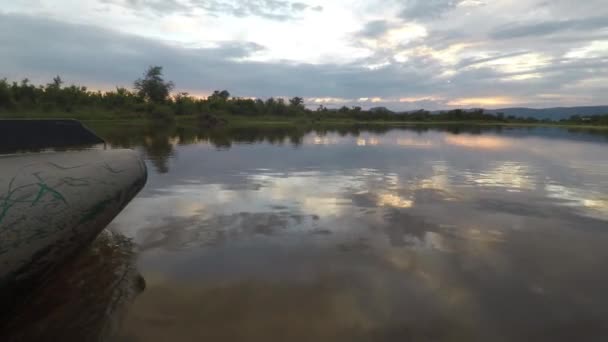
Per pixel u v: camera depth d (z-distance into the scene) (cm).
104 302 309
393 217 568
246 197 682
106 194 373
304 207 619
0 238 249
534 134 3262
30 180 304
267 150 1541
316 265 390
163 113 4588
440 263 400
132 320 285
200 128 3678
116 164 428
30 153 365
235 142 1941
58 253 301
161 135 2439
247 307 307
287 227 514
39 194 297
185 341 263
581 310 311
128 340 262
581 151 1631
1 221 255
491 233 498
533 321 295
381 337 273
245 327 280
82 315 289
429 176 933
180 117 5062
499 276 371
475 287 349
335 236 481
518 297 331
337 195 709
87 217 337
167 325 280
